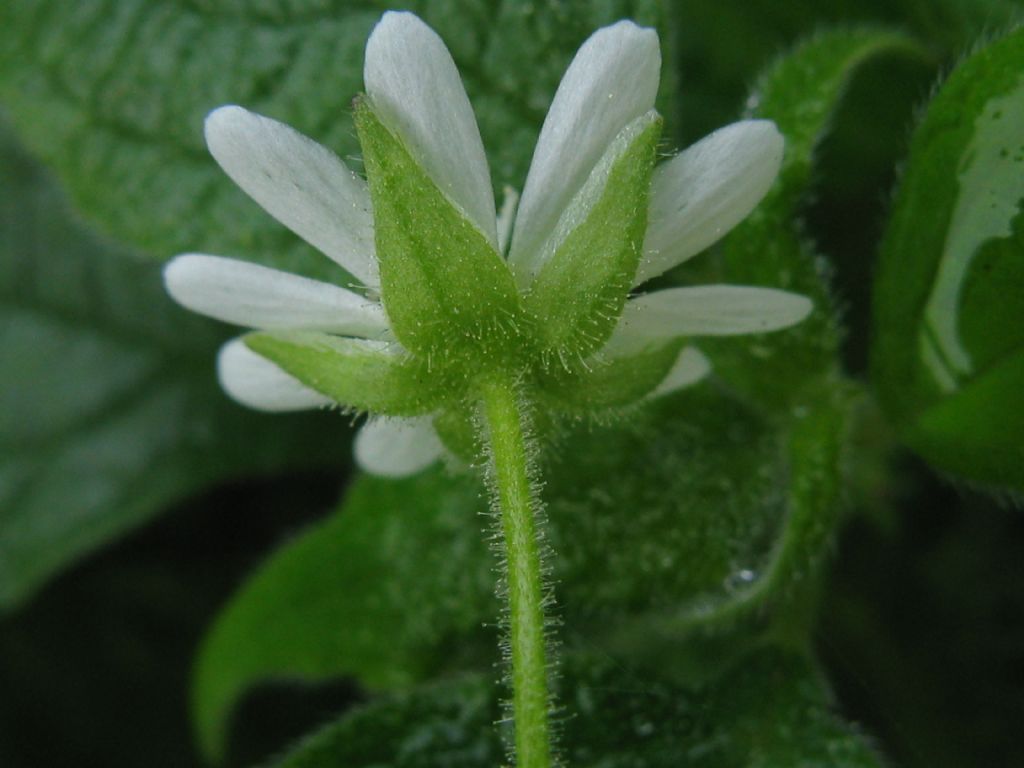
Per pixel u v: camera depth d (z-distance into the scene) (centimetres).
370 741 5
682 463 5
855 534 7
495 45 5
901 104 6
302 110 5
